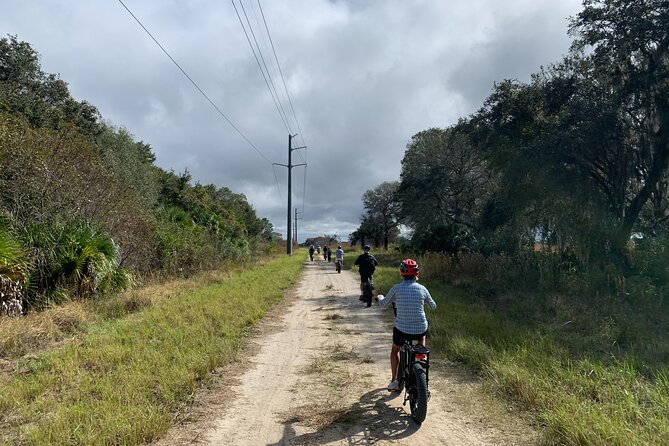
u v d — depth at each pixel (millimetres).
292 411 5211
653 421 4309
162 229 19516
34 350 7289
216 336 8602
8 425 4504
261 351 8102
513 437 4477
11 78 20141
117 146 22938
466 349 7520
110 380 5691
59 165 12414
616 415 4520
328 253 46125
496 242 20969
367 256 13828
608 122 15617
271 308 13062
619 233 15820
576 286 14203
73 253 10969
